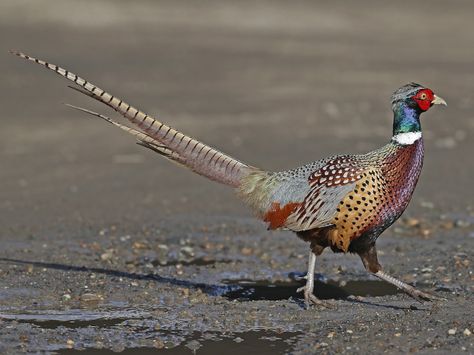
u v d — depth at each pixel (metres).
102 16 39.12
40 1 40.28
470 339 8.20
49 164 17.22
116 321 8.98
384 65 31.11
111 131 20.38
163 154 9.40
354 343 8.19
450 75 28.94
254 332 8.62
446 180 15.48
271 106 23.56
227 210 13.75
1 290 9.84
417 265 10.88
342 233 8.99
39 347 8.25
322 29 39.66
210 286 10.26
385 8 44.78
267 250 11.69
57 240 12.12
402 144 8.96
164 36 36.19
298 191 9.09
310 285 9.35
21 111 22.41
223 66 30.52
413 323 8.68
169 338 8.50
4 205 14.12
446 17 43.22
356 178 8.84
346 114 22.52
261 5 43.81
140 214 13.55
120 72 28.44
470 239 12.02
